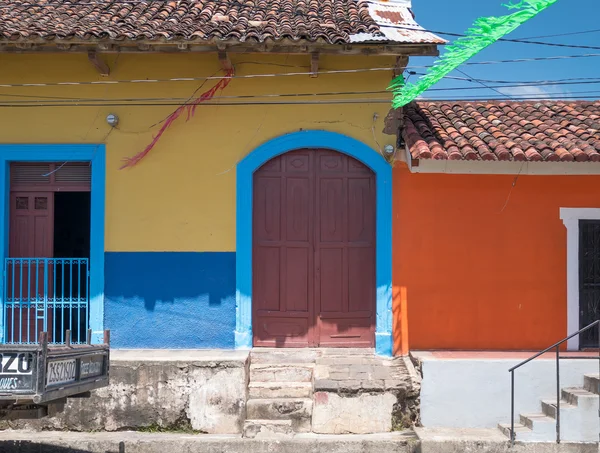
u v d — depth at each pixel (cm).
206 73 870
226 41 795
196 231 870
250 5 973
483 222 873
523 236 873
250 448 732
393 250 867
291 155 885
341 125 870
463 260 870
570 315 872
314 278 880
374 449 726
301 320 879
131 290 869
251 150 870
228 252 870
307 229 881
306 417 766
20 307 859
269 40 798
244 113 871
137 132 873
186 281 870
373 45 809
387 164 869
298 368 819
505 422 776
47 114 873
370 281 880
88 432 773
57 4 959
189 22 862
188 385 774
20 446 741
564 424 730
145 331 866
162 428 773
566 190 877
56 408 561
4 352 489
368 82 868
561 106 975
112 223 871
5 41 796
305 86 869
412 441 728
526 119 926
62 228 1089
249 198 869
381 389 761
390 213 866
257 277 880
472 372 780
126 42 801
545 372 784
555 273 873
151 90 872
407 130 859
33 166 893
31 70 873
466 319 868
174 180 872
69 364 537
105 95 873
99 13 918
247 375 792
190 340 867
